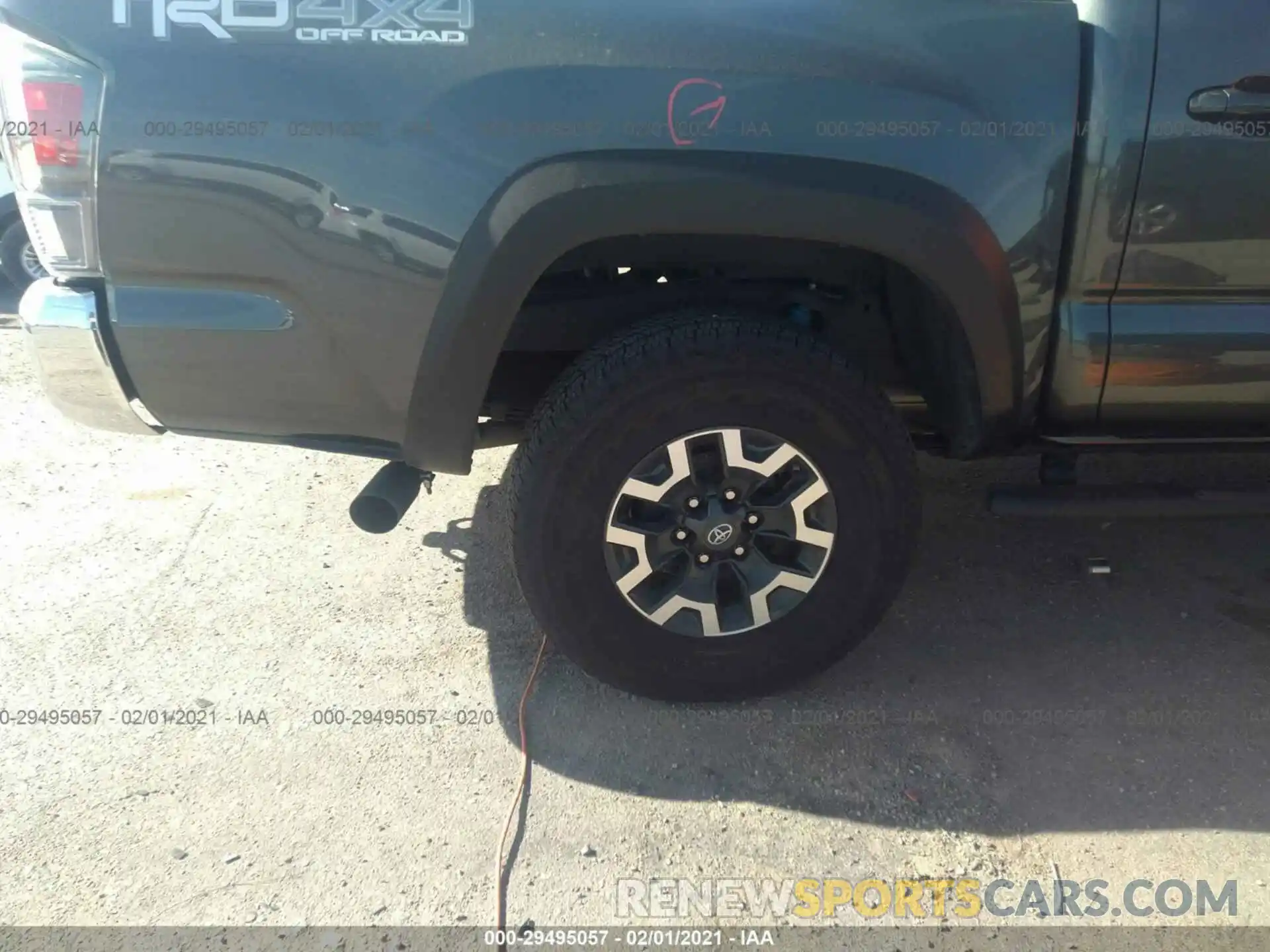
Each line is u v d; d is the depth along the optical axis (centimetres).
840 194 199
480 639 278
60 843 213
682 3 196
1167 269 218
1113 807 221
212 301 207
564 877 206
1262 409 235
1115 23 203
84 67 193
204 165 195
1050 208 212
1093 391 230
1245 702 253
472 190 198
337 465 376
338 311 207
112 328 209
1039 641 277
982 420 235
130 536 327
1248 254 217
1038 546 321
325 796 226
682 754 238
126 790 227
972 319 216
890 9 200
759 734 244
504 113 195
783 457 226
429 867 209
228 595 297
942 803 223
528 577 233
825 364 218
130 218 200
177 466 374
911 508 234
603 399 216
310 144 195
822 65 198
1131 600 295
